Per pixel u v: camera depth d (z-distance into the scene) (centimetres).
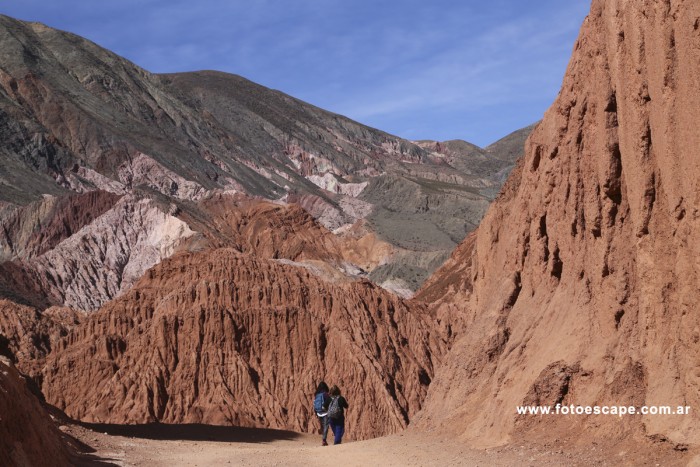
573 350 2520
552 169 2973
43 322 10431
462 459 2392
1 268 14875
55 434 2612
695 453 1867
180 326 8906
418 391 8856
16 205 17462
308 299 9269
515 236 3281
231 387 8581
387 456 2630
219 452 3170
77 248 16262
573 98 2855
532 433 2419
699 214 1931
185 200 19650
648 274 2191
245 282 9319
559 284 2844
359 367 8656
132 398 8375
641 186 2202
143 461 2780
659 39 2069
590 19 2605
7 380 2119
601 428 2214
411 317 9744
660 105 2083
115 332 9275
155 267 9944
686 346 1988
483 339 3164
